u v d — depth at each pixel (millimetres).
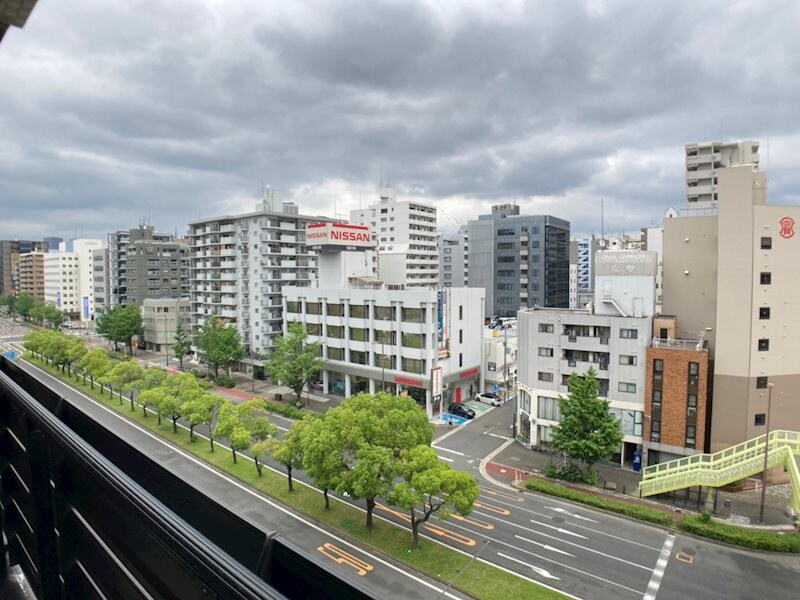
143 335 84438
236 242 67812
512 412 49188
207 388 54969
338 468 25578
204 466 34438
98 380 52312
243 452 36719
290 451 28547
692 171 69000
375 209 102688
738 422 33969
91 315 121062
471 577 21734
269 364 52312
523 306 89250
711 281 36875
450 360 50000
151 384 46062
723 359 34250
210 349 60156
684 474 29156
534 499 30141
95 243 128750
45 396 6484
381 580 21578
